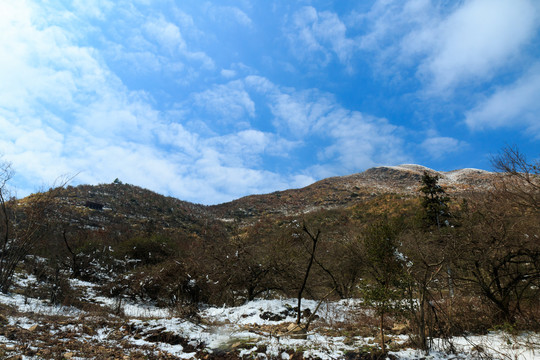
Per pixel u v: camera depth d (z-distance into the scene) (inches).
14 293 451.2
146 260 869.2
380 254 246.1
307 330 317.7
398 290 249.8
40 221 530.6
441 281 323.9
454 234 318.7
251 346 261.4
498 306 300.8
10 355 195.6
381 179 4483.3
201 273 585.0
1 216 479.8
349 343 269.1
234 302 595.2
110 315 380.5
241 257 591.2
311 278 690.8
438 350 240.8
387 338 277.4
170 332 287.4
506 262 318.3
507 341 242.2
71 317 344.5
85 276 727.1
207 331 305.7
